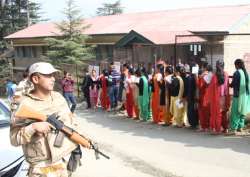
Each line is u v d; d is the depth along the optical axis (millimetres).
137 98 17453
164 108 15750
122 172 10008
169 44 22719
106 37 32406
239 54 25328
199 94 14273
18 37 43219
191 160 10883
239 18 25766
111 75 20406
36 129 4789
